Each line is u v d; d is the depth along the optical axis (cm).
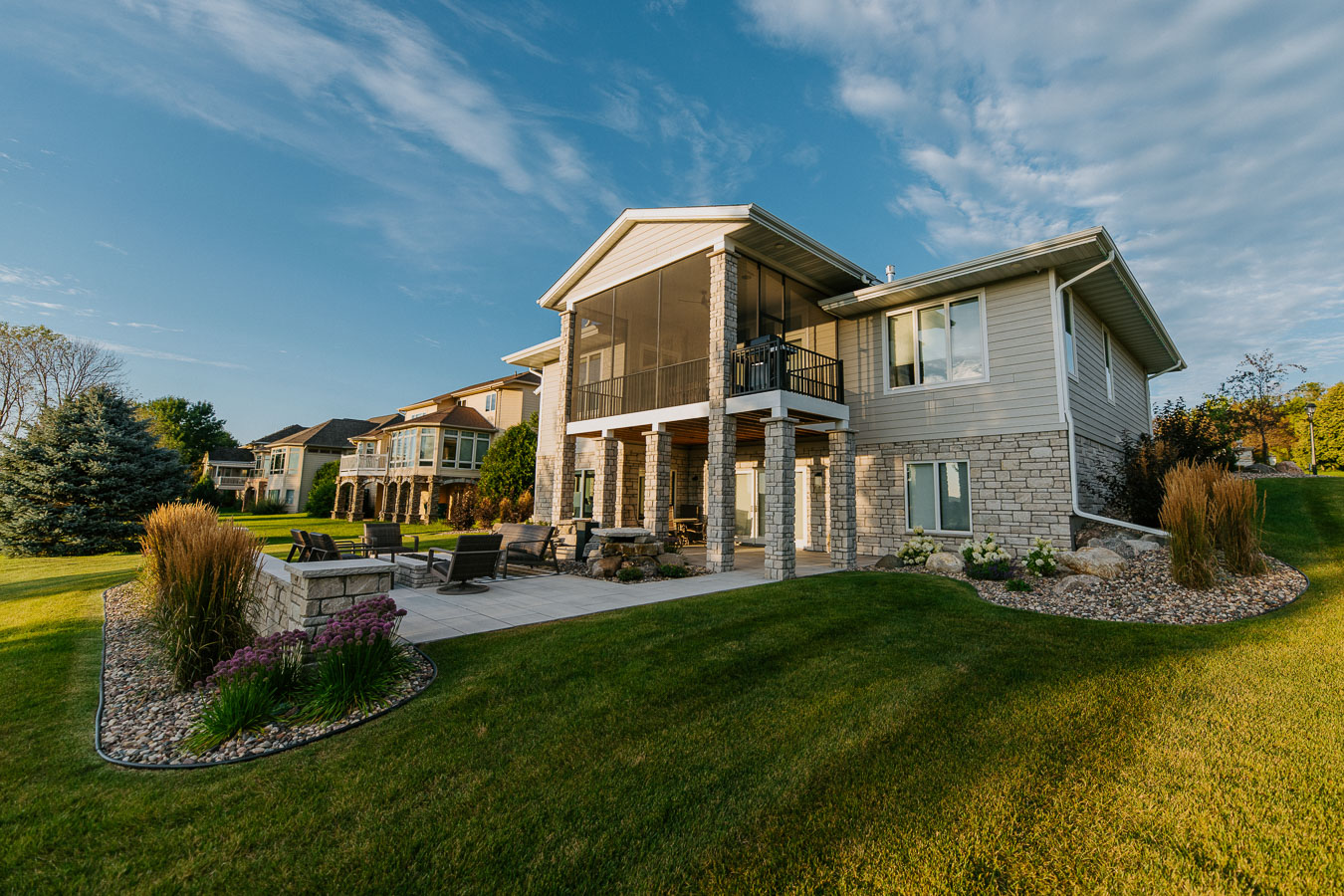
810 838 265
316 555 1056
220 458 5197
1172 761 317
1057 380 995
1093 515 967
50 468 1725
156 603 601
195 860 254
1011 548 1032
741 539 1664
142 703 450
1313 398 3256
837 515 1109
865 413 1267
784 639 562
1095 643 530
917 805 287
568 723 388
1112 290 1106
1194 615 618
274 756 348
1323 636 501
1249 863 237
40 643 623
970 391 1104
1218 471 811
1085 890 227
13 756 353
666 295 1420
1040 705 397
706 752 348
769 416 1102
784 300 1198
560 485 1459
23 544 1659
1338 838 249
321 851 261
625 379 1393
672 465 1795
